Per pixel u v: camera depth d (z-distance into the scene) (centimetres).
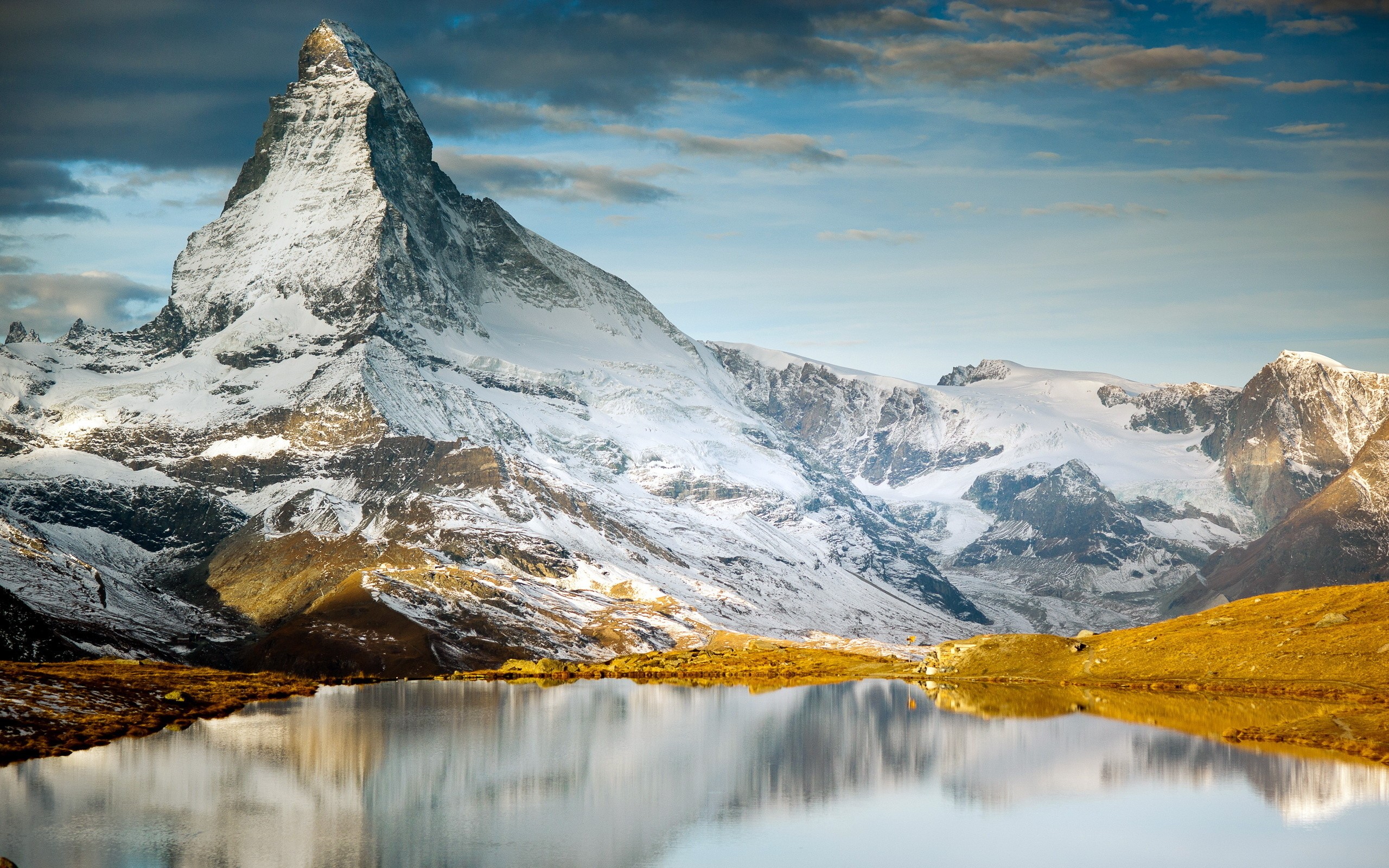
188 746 18538
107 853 11944
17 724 18675
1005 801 14038
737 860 11894
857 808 13912
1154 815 13175
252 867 11531
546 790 15025
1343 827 12544
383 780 15638
